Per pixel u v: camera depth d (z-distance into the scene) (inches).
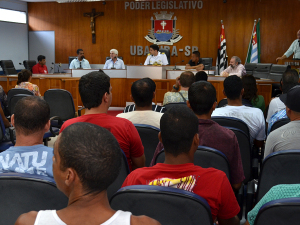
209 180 45.6
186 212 40.9
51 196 46.7
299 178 62.2
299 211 38.7
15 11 445.1
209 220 40.7
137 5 422.9
